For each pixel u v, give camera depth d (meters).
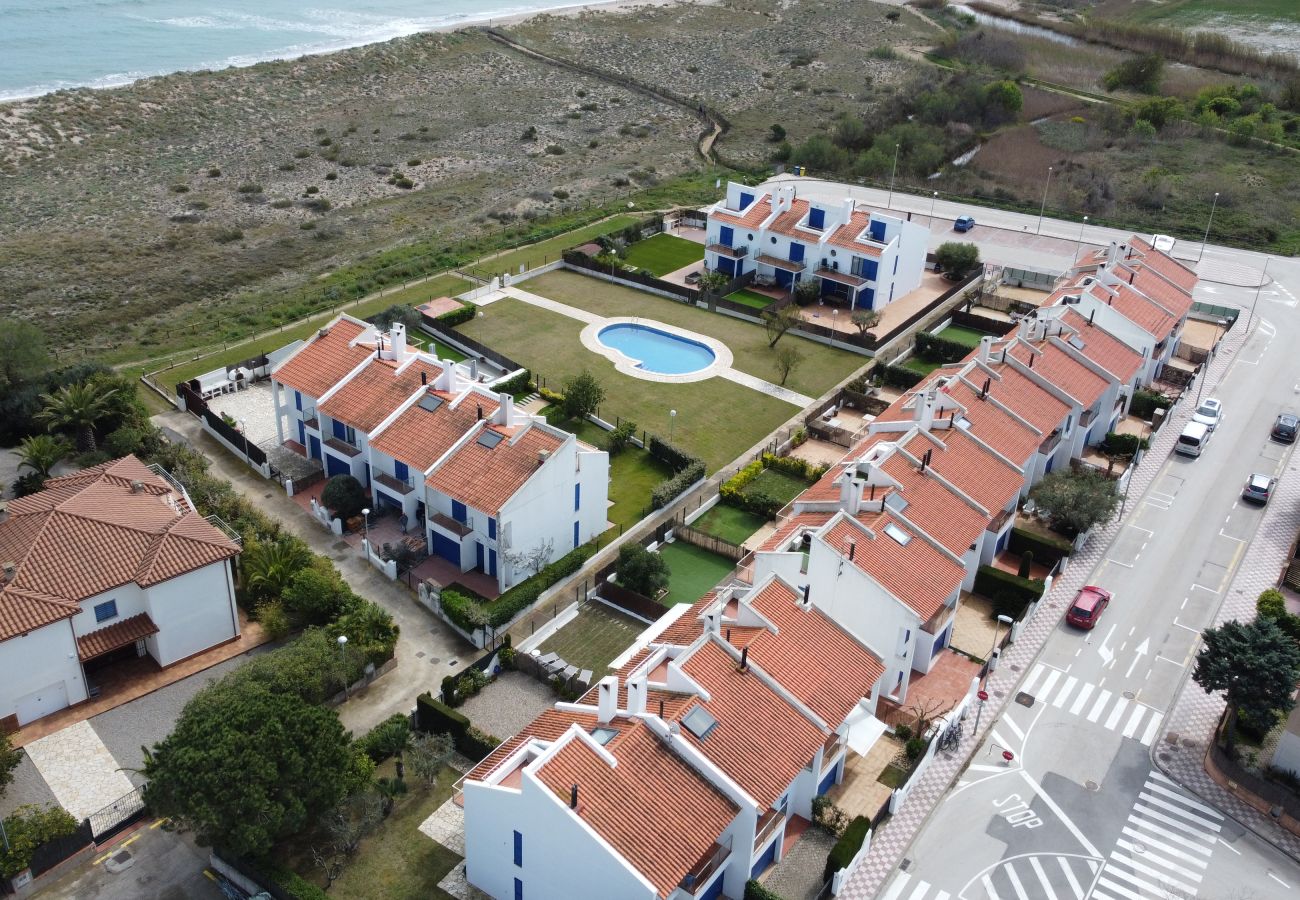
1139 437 82.56
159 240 126.25
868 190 141.88
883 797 53.28
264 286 115.50
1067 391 76.75
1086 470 76.06
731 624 53.09
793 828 51.56
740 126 172.75
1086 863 50.12
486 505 64.81
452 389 73.38
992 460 67.88
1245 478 80.56
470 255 118.88
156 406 86.62
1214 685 54.97
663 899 40.84
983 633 64.56
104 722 56.31
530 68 199.62
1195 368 95.62
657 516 75.12
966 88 174.75
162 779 45.28
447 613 64.12
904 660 57.03
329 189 144.25
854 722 53.41
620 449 83.31
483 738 54.16
